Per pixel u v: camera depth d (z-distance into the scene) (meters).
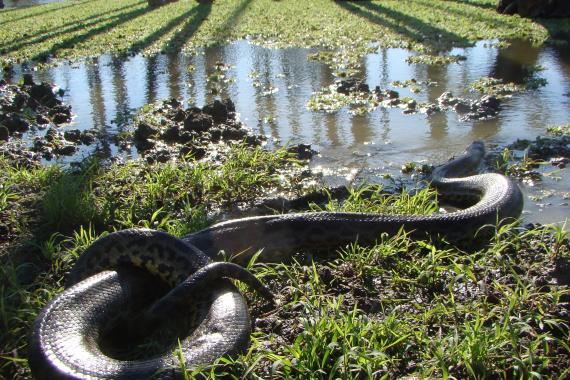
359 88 5.07
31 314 2.04
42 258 2.53
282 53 6.91
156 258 2.20
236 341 1.79
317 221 2.58
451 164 3.41
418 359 1.83
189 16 10.29
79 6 13.14
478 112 4.38
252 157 3.58
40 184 3.24
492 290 2.16
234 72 6.02
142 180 3.33
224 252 2.39
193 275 2.00
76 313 1.91
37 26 10.02
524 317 1.96
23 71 6.48
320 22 8.90
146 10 11.55
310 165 3.59
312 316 1.97
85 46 7.81
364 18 9.06
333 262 2.48
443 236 2.61
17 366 1.88
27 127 4.46
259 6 11.16
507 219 2.74
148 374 1.63
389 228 2.60
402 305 2.13
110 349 1.99
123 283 2.11
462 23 8.27
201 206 2.97
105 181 3.29
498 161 3.46
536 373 1.67
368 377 1.68
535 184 3.24
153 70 6.29
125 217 2.87
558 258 2.34
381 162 3.61
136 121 4.48
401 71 5.77
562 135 3.91
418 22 8.45
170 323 2.06
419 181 3.34
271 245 2.53
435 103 4.70
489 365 1.74
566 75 5.40
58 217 2.81
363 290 2.24
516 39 7.22
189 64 6.50
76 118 4.70
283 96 5.06
